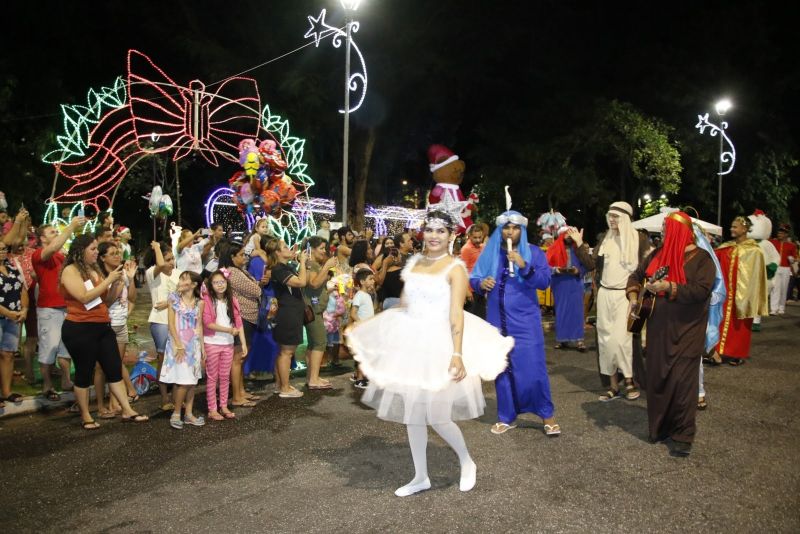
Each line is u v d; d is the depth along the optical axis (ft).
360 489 16.85
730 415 23.12
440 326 15.94
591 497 16.30
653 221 41.09
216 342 22.79
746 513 15.46
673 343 19.49
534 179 84.99
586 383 28.02
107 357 22.26
